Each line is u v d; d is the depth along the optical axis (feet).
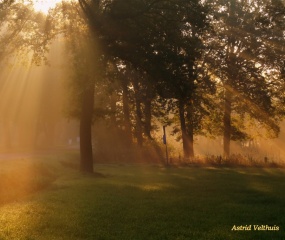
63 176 86.94
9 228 34.53
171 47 80.23
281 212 43.45
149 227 35.60
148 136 165.78
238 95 154.81
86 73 71.67
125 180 81.10
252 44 148.97
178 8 78.38
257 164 129.18
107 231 33.96
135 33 76.84
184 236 32.30
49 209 44.01
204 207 46.80
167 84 81.30
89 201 50.21
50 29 81.35
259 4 149.07
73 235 32.65
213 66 151.64
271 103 153.79
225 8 153.07
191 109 152.76
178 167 125.59
